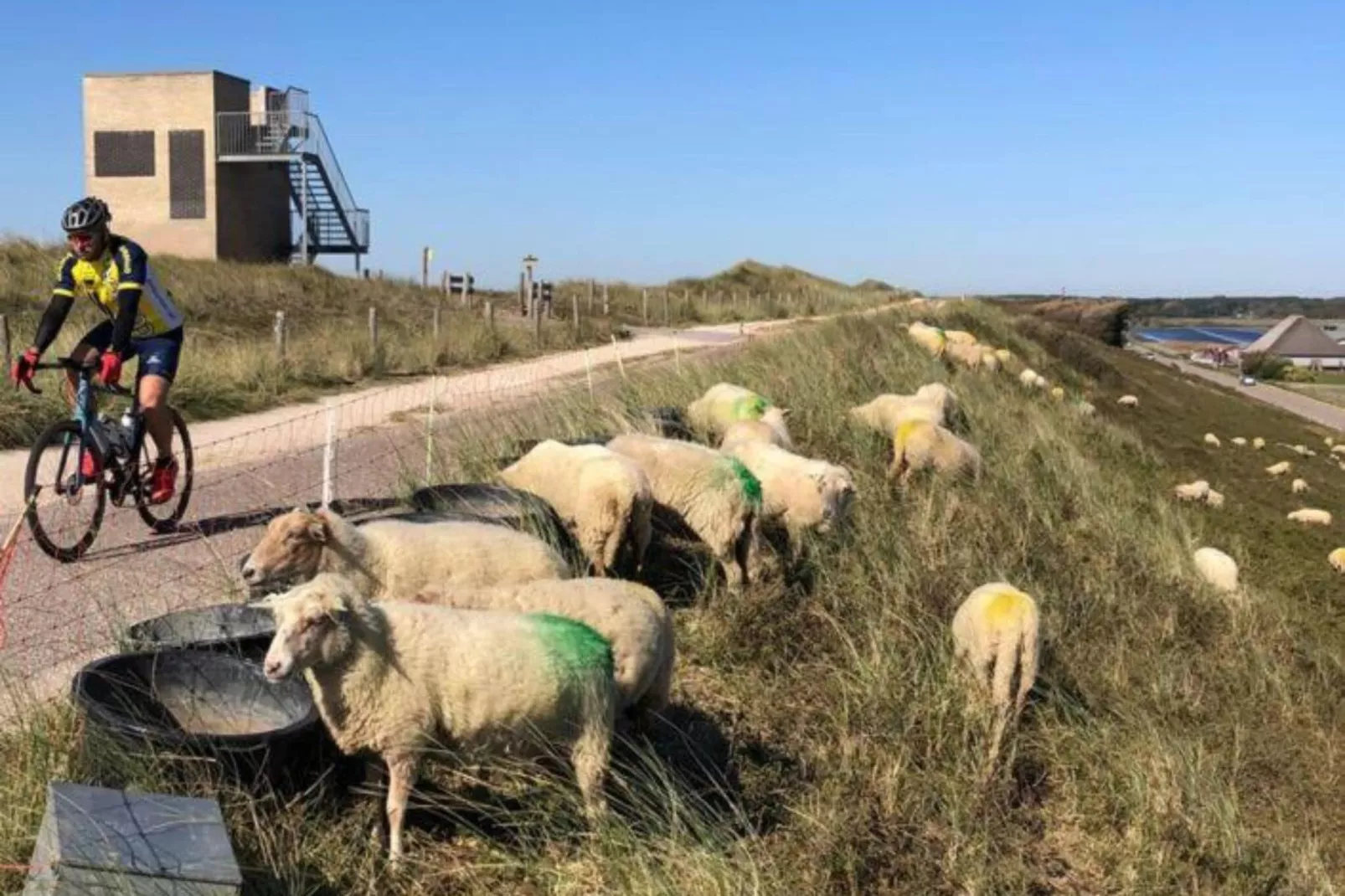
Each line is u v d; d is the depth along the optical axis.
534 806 4.66
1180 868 6.06
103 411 12.08
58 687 5.05
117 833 3.41
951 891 5.36
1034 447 15.67
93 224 7.12
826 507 8.35
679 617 7.23
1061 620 8.88
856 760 6.05
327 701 4.24
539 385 17.30
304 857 4.12
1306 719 8.98
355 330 23.00
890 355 19.36
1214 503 19.00
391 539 5.61
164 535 8.16
